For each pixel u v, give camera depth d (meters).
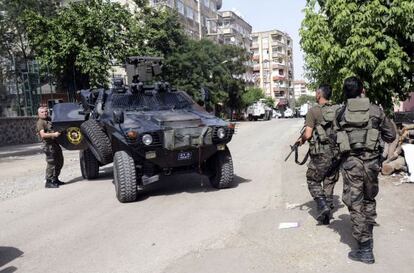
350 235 5.37
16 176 12.65
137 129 7.92
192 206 7.45
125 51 27.95
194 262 4.91
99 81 27.48
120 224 6.63
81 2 28.42
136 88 9.84
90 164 10.93
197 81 37.19
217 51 44.88
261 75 119.19
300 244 5.21
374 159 4.56
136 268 4.87
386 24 9.46
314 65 10.49
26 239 6.24
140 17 33.19
